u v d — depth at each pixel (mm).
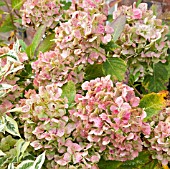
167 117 913
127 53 1015
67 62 950
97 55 951
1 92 906
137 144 840
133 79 1061
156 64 1102
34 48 1068
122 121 800
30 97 863
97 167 840
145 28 1001
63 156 846
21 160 879
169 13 1293
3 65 968
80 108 839
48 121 829
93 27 920
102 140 824
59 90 862
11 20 1365
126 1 1535
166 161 891
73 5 1134
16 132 861
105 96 817
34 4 1155
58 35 981
